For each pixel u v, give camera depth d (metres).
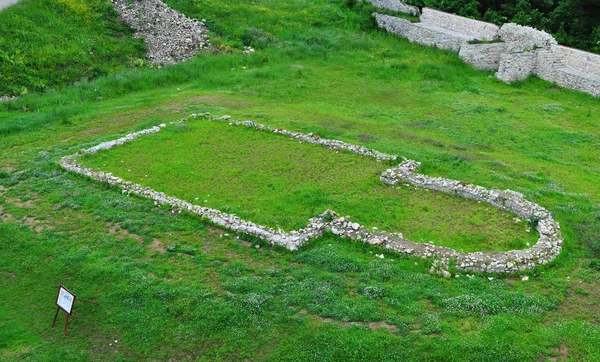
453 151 20.75
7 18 28.36
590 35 33.72
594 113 25.41
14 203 16.25
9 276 13.16
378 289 12.36
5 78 25.33
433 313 11.70
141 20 32.81
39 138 21.36
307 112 24.70
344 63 31.62
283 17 37.62
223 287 12.55
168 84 28.23
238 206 16.12
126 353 10.96
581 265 13.69
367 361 10.48
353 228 14.62
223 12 36.62
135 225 14.98
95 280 12.84
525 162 20.00
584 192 17.69
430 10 35.53
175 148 20.09
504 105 26.19
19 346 11.17
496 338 10.90
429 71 30.33
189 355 10.85
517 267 13.18
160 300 12.13
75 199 16.36
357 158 19.64
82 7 31.42
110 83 26.95
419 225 15.38
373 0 39.75
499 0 38.78
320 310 11.79
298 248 14.09
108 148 19.81
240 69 30.14
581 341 10.91
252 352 10.84
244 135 21.39
